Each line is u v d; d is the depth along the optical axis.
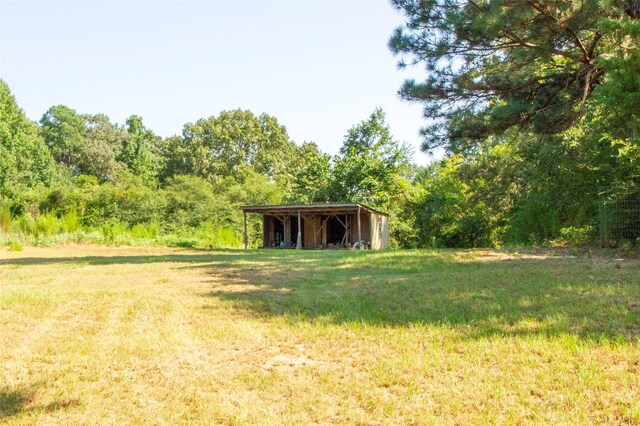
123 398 3.15
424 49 11.62
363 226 25.34
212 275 8.62
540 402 2.91
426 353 3.85
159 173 55.28
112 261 11.76
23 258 13.02
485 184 20.08
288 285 7.30
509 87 12.23
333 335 4.41
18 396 3.15
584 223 14.12
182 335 4.47
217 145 54.69
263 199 35.94
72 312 5.40
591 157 13.69
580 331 4.20
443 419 2.74
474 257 10.45
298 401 3.06
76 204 28.89
